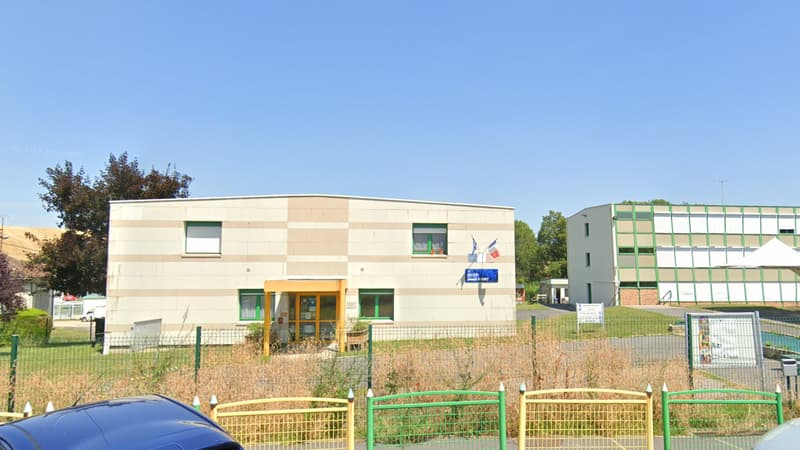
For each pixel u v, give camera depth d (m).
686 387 8.70
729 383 9.25
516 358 9.12
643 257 40.09
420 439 7.43
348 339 16.38
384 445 7.20
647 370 9.08
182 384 8.34
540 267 82.31
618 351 9.55
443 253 22.72
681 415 7.89
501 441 6.08
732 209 40.94
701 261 40.28
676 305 38.72
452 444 7.24
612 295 40.00
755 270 40.44
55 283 25.50
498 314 22.48
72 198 25.25
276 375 8.60
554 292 55.53
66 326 42.31
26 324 25.20
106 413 4.11
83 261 24.56
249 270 21.75
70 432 3.73
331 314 21.67
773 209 41.09
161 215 21.62
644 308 35.31
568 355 9.35
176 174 29.09
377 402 7.99
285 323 21.39
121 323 21.03
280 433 7.12
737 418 7.96
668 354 10.42
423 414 7.80
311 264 22.00
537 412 7.59
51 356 11.88
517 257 83.38
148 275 21.34
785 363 8.66
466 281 22.52
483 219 22.86
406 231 22.55
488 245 22.75
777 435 4.25
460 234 22.70
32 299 39.38
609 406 7.77
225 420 7.33
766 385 9.49
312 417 7.53
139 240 21.47
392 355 9.21
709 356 9.18
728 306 37.62
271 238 21.95
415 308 22.25
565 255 78.75
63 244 24.98
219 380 8.41
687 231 40.62
